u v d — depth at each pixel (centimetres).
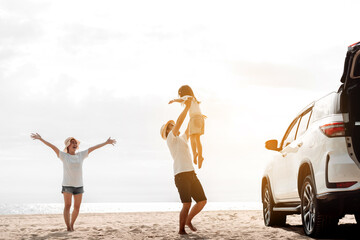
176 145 765
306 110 756
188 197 761
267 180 912
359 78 591
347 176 579
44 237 789
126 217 1458
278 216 890
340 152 591
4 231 928
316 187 625
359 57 583
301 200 686
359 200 580
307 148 674
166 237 737
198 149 739
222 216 1403
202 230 837
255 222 1092
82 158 964
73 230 937
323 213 614
